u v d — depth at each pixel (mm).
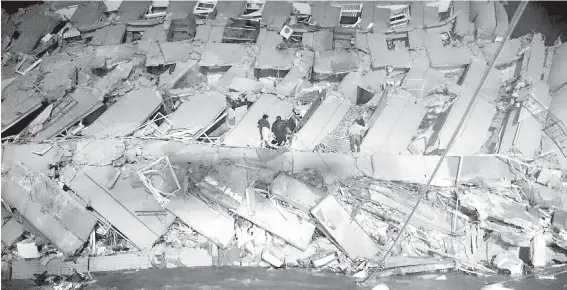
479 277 8719
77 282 8867
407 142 10789
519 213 9625
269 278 8602
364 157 10289
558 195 10070
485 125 10914
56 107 11234
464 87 11680
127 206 9766
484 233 9750
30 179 9906
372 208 9859
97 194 9797
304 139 10945
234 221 9719
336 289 7961
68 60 12328
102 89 11602
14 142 10328
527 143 10844
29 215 9742
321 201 9516
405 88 11891
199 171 10039
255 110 11414
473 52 12289
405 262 9281
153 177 9977
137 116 10977
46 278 9320
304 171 10180
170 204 9719
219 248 9688
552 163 10547
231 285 8180
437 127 11328
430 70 12102
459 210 9859
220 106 11398
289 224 9562
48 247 9828
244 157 10258
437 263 9203
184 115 11188
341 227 9414
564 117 10992
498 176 10164
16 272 9492
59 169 10016
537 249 9297
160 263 9609
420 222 9742
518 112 11203
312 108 11539
